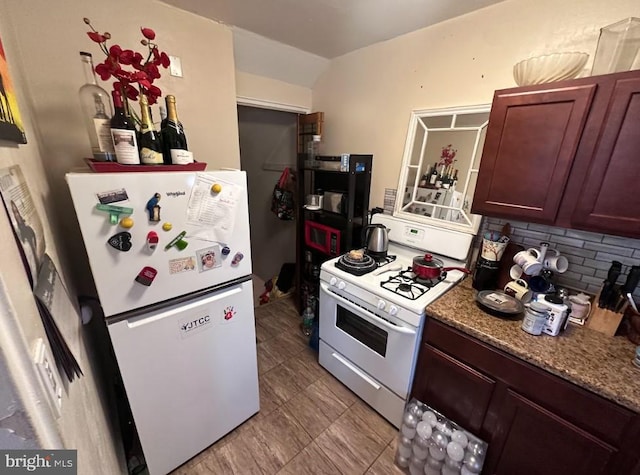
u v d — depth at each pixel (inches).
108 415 49.0
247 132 127.1
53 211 46.3
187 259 44.5
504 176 49.5
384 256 74.5
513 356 42.6
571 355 40.2
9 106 26.6
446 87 66.2
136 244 38.9
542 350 41.1
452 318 49.1
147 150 40.8
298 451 57.6
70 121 51.2
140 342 42.6
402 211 78.7
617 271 43.9
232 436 60.3
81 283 56.4
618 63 41.4
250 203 136.4
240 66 81.6
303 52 84.7
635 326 42.5
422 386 56.7
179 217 42.1
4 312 15.3
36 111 48.0
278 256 142.9
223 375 54.8
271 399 69.8
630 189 37.9
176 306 45.9
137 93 42.1
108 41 52.6
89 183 34.1
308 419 64.6
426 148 71.7
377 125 82.6
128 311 40.6
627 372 37.0
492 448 48.4
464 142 64.4
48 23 46.6
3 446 16.7
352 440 60.1
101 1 50.5
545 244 52.2
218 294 50.6
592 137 39.9
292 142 120.5
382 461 56.2
